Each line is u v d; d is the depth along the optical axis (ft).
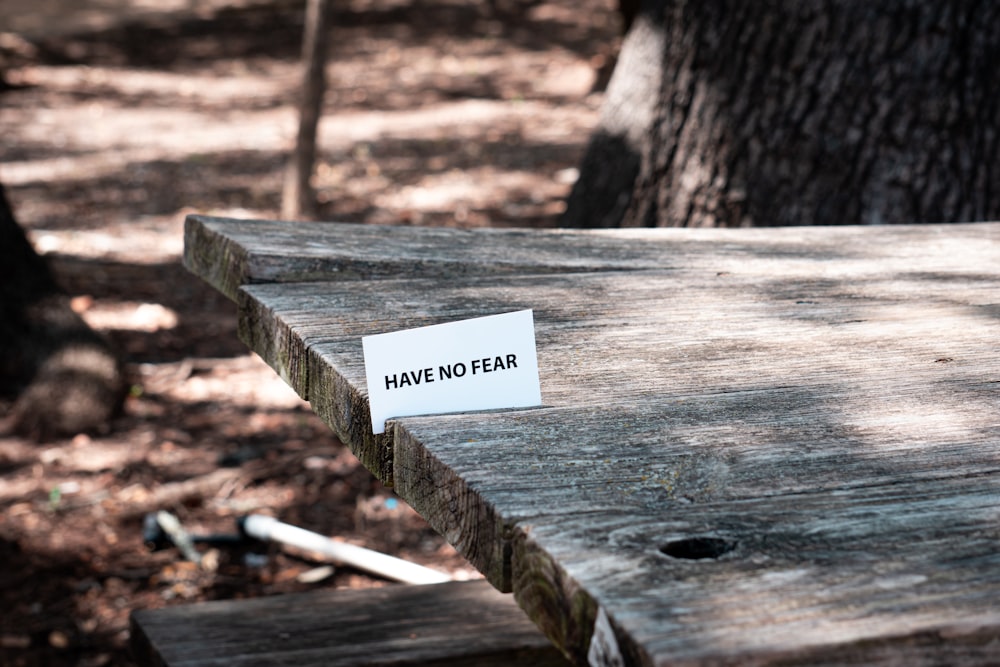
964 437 4.05
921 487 3.58
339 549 13.44
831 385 4.68
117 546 14.62
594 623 2.83
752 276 6.78
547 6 64.80
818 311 5.94
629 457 3.79
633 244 7.73
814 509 3.39
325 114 43.86
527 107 44.86
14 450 17.30
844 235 8.32
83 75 50.08
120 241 28.07
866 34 11.41
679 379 4.73
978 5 11.39
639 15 16.14
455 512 3.66
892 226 8.77
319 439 17.81
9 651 12.32
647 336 5.38
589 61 52.49
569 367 4.87
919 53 11.37
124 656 12.35
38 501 15.76
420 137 39.99
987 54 11.48
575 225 16.05
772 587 2.88
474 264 6.79
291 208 29.50
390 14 63.16
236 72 52.26
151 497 15.72
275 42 58.03
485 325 4.35
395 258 6.72
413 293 6.11
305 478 16.47
